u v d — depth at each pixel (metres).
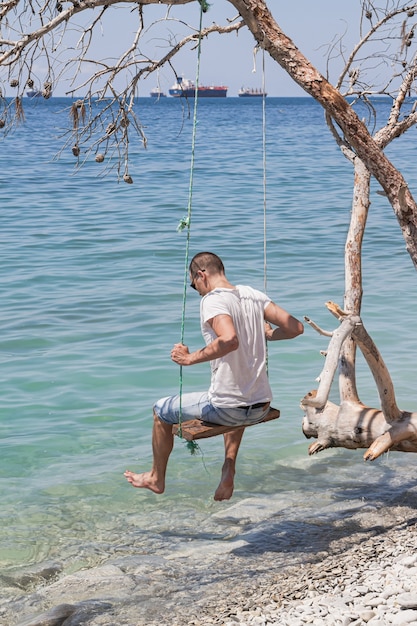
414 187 32.88
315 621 5.51
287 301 16.16
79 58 6.85
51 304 16.08
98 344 13.64
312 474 9.16
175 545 7.60
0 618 6.44
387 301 16.02
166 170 40.66
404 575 6.23
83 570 7.17
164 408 6.46
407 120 9.29
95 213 27.73
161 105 133.38
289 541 7.54
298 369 12.38
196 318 15.11
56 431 10.26
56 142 59.22
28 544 7.66
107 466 9.33
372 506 8.27
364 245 22.31
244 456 9.59
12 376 12.12
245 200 30.86
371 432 7.38
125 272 18.89
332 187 34.66
